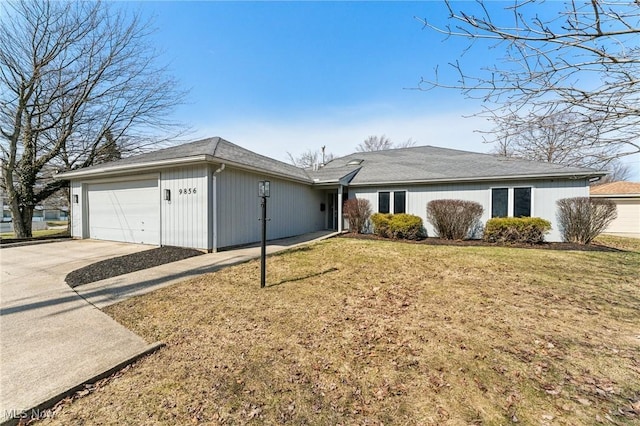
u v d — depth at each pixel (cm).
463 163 1364
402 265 668
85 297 461
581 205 953
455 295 470
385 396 231
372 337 329
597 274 598
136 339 323
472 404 221
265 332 341
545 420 204
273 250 850
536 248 893
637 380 251
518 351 299
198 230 824
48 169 1407
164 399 226
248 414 211
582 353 295
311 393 235
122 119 1552
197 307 417
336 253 803
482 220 1102
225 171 861
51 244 993
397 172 1358
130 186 988
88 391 235
